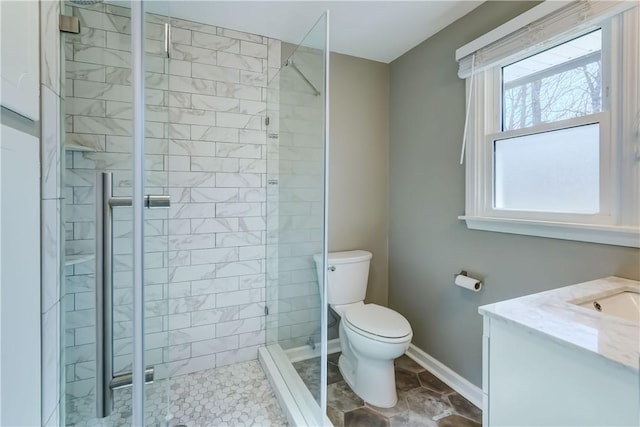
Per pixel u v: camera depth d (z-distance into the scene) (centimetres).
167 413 100
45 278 71
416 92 206
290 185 174
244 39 194
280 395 157
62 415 79
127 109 70
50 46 73
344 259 196
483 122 160
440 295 187
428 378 183
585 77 122
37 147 67
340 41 200
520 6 142
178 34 178
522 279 141
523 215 143
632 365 57
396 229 226
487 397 88
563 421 69
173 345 182
